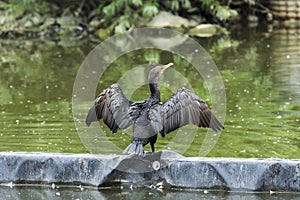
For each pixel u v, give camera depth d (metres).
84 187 9.00
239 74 16.14
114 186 8.96
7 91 14.87
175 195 8.75
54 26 24.94
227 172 8.73
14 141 10.73
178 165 8.83
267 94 13.85
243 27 24.73
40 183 9.12
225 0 25.86
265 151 10.04
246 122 11.63
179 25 24.45
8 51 21.19
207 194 8.73
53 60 19.06
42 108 13.00
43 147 10.38
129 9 24.39
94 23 24.81
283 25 24.80
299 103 12.97
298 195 8.59
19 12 25.27
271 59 18.00
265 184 8.66
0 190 9.05
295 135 10.81
